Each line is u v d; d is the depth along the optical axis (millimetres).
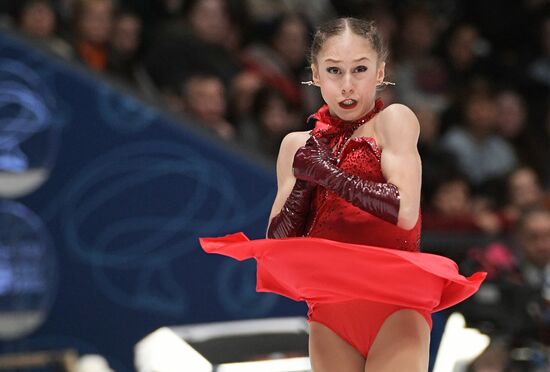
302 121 22766
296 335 15797
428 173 22844
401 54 26641
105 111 18719
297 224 10039
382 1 28234
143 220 18812
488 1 29484
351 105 9789
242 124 21719
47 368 17844
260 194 19094
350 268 9461
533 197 23141
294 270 9750
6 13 21766
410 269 9336
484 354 16859
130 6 23578
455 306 18859
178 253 18906
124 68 21766
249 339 15562
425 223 20984
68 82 18656
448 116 25797
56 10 22109
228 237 10000
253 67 23203
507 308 18375
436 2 30250
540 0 29484
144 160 18828
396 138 9617
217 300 18969
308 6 26859
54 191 18609
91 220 18688
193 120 19016
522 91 28422
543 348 17828
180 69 21891
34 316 18500
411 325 9695
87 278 18672
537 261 20281
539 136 27266
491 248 19078
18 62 18516
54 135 18609
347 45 9664
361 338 9922
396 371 9578
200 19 22859
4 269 18422
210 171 18984
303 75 24359
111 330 18719
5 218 18438
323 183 9602
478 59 28266
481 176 25094
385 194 9344
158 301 18828
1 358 17141
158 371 14953
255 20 25188
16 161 18484
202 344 15281
